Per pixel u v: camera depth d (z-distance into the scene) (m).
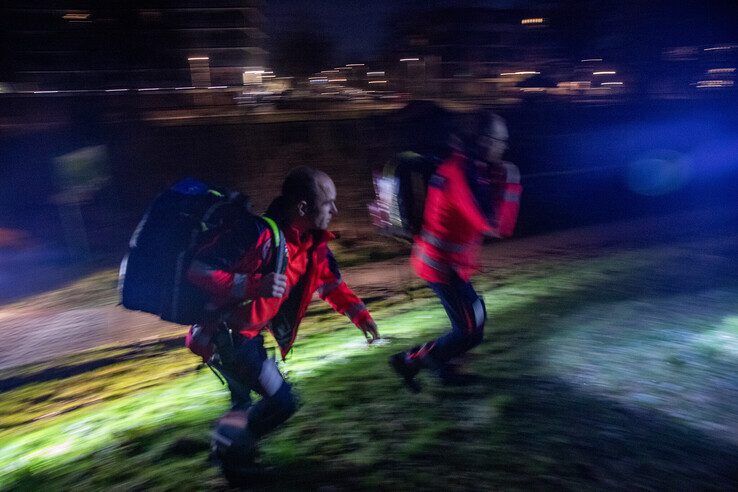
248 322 2.80
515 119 27.23
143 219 2.69
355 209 14.69
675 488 2.92
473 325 3.96
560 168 17.25
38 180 19.66
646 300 6.58
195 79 55.81
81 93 33.56
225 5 54.88
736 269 8.02
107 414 4.75
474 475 3.05
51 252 12.63
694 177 16.92
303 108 36.72
